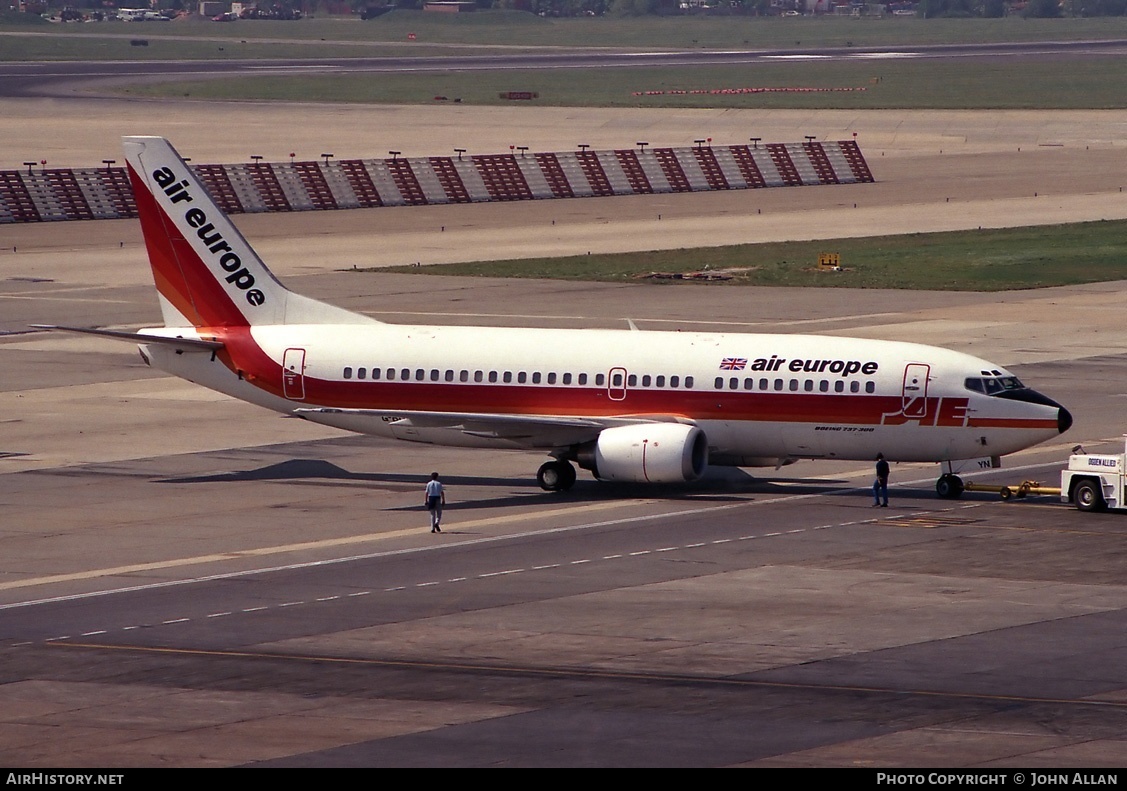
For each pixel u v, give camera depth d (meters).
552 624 180.12
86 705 151.88
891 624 179.00
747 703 150.50
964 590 194.38
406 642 173.25
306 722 146.25
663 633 175.88
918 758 134.62
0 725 146.00
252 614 186.38
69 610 189.00
